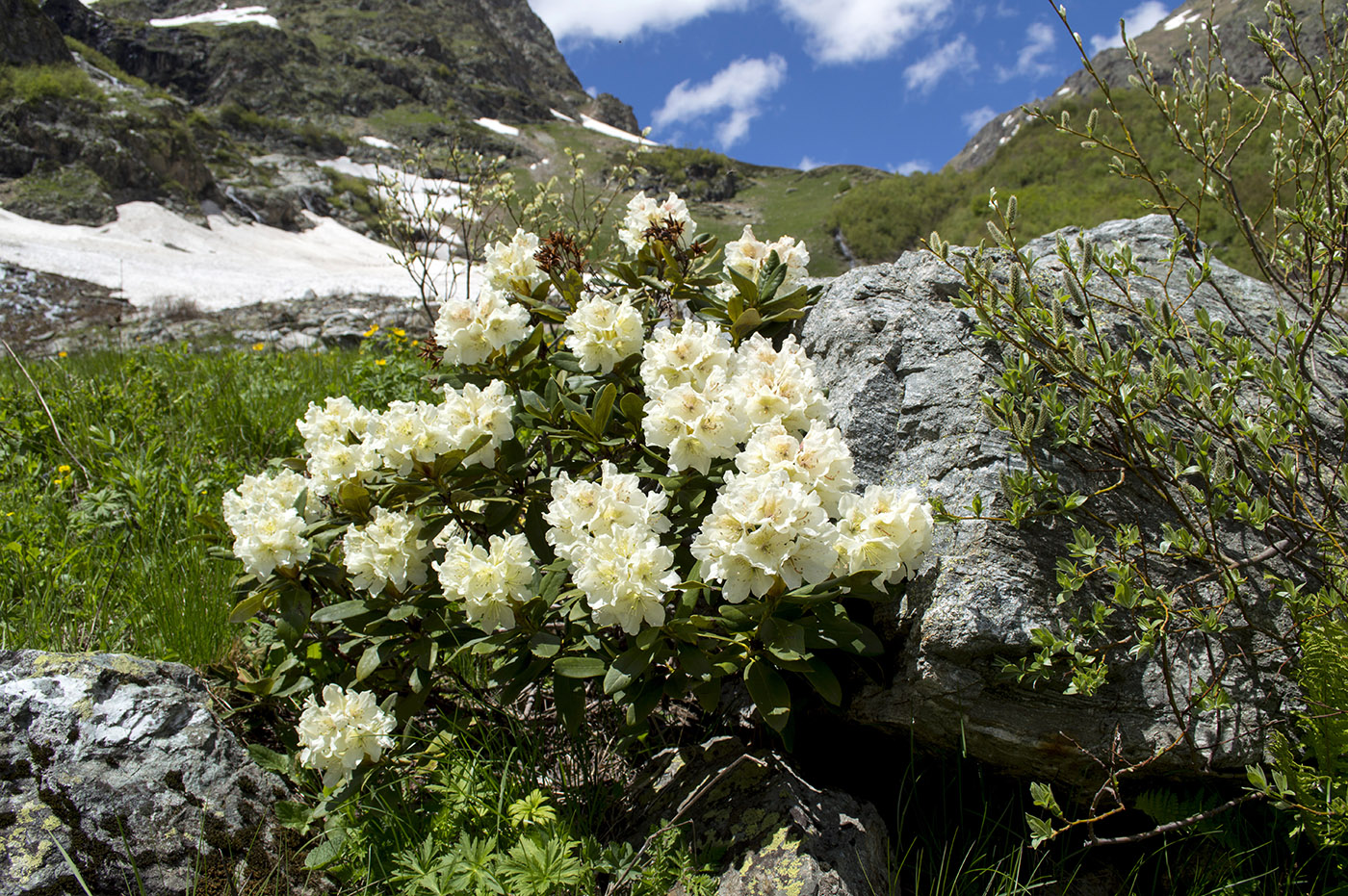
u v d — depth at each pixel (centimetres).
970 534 216
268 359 714
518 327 266
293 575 247
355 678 229
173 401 529
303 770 232
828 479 204
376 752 213
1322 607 196
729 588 189
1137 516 230
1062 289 244
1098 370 209
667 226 306
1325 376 272
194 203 3084
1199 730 199
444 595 221
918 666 206
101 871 196
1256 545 229
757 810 211
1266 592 219
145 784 212
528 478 266
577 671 207
